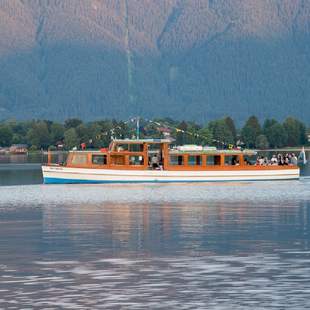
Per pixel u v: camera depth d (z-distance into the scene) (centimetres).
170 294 13250
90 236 19212
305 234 19312
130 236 19188
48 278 14338
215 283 13900
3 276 14488
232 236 19062
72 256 16375
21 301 12862
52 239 18738
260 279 14125
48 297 13088
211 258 16050
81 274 14638
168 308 12488
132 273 14700
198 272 14738
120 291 13438
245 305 12581
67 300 12912
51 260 15950
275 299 12875
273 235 19175
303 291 13312
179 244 17838
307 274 14450
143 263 15600
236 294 13200
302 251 16738
